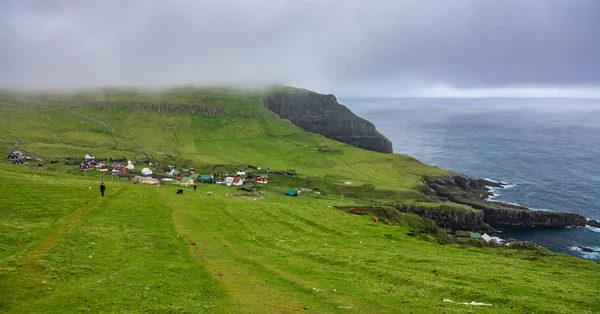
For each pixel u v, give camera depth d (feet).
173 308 93.66
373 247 186.19
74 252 135.54
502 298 107.04
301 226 227.20
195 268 129.70
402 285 119.85
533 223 631.56
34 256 124.88
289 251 163.73
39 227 162.30
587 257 490.90
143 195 270.67
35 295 97.50
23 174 302.86
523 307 100.99
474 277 132.77
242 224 216.95
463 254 192.75
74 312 89.25
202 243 164.76
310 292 108.37
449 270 140.97
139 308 93.40
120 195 255.50
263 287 112.06
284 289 110.93
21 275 108.06
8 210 185.57
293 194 608.60
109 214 201.26
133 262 131.44
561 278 150.82
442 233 409.08
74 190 249.75
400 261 155.22
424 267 144.36
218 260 140.87
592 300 113.19
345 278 123.54
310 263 142.51
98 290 103.30
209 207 257.75
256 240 181.16
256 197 522.06
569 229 604.08
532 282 132.87
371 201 640.99
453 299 108.27
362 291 109.81
